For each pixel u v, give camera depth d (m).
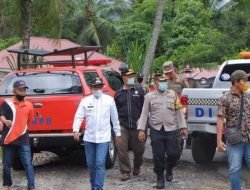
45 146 9.53
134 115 9.07
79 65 11.90
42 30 16.73
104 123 7.82
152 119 8.48
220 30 32.16
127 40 33.12
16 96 8.02
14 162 9.87
